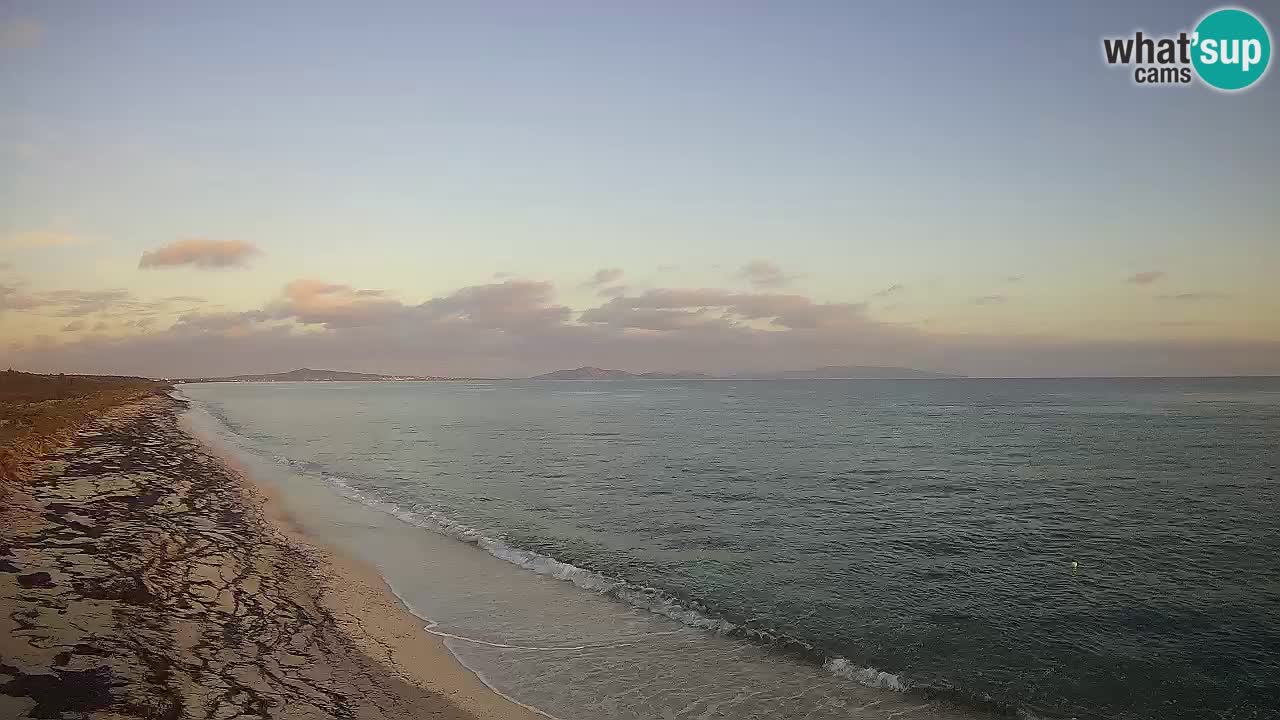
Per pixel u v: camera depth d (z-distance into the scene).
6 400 53.53
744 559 17.62
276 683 8.80
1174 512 23.66
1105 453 40.88
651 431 60.12
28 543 13.48
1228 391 158.25
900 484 30.11
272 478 29.62
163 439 39.88
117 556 13.26
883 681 10.48
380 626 11.85
